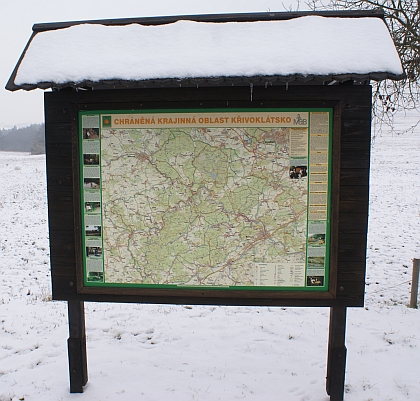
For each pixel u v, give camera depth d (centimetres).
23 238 1248
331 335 419
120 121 400
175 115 396
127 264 413
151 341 580
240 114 392
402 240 1191
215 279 408
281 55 361
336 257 391
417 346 553
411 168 2916
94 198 409
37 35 404
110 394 445
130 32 395
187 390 455
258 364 513
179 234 407
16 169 3466
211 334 600
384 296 764
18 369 502
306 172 394
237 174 399
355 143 381
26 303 729
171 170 402
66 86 365
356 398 438
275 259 402
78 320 434
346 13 390
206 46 375
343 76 349
